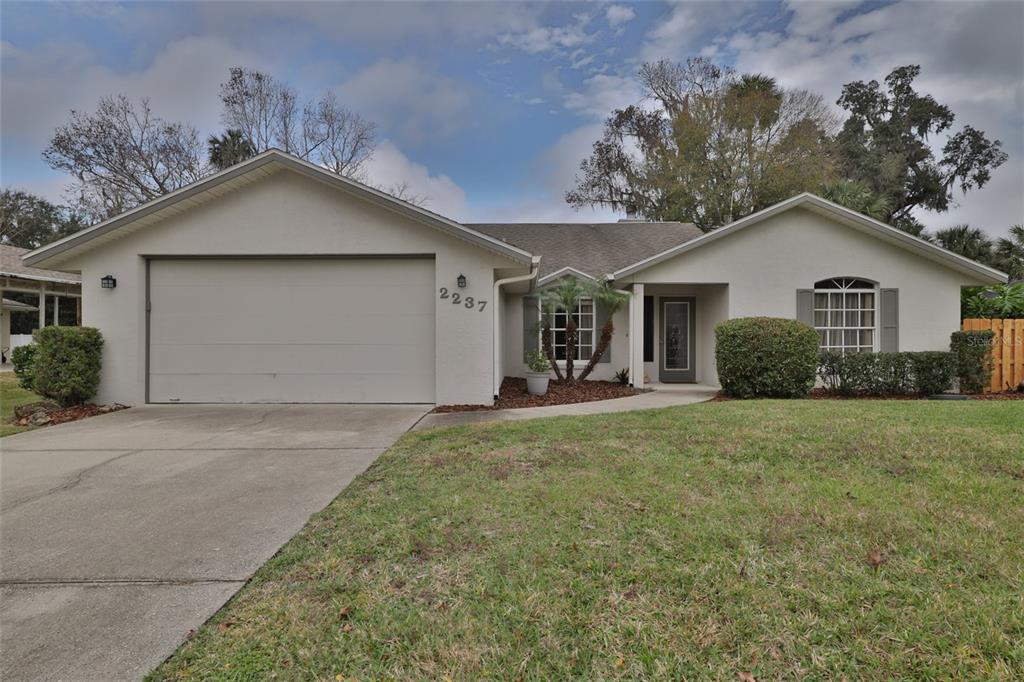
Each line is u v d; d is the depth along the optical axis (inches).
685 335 516.7
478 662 83.1
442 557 118.1
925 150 1283.2
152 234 359.6
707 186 1044.5
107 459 214.2
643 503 145.8
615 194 1168.8
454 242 358.0
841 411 276.1
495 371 369.1
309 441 245.4
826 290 445.7
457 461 193.2
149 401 365.7
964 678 78.3
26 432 273.1
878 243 441.1
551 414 308.0
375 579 109.3
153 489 174.1
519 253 347.3
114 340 360.2
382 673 81.0
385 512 145.5
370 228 358.9
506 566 112.9
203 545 129.2
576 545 121.6
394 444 233.0
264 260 367.2
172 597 105.0
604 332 455.8
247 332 368.5
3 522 145.8
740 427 235.6
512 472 176.4
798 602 97.7
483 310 358.0
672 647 86.0
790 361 362.6
